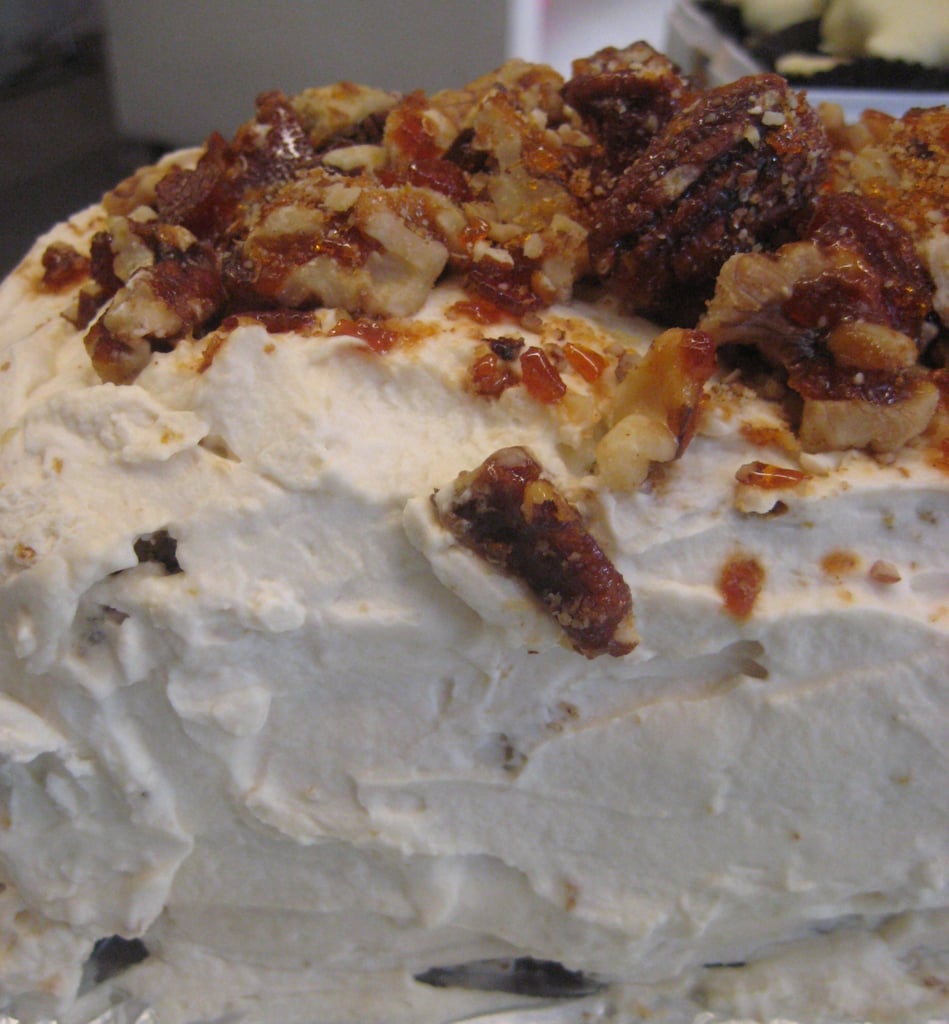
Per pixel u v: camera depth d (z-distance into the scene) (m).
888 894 0.17
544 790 0.16
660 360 0.15
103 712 0.15
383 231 0.16
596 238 0.17
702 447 0.16
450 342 0.16
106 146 0.41
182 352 0.16
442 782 0.16
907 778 0.16
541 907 0.17
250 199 0.18
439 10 0.34
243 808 0.16
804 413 0.16
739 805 0.16
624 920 0.16
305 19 0.36
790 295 0.16
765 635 0.15
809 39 0.36
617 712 0.16
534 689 0.16
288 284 0.16
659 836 0.16
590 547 0.15
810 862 0.16
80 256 0.20
